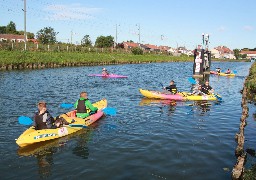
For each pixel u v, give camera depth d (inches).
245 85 995.3
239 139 406.9
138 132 464.4
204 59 1710.1
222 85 1209.4
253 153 379.9
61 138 431.2
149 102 725.9
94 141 419.5
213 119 561.9
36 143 405.1
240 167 314.0
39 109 426.6
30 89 867.4
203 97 772.0
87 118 500.4
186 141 422.6
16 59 1588.3
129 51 3403.1
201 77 1550.2
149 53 3838.6
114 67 2049.7
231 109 663.8
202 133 464.1
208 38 1771.7
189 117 574.6
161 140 425.4
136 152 376.8
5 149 382.6
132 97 800.3
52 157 360.2
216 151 383.9
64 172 318.3
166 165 337.4
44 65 1710.1
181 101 749.9
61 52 2244.1
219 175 313.4
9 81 1031.6
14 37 3649.1
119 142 415.5
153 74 1616.6
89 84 1058.7
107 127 490.9
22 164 338.6
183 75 1617.9
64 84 1020.5
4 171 319.6
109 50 3070.9
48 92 827.4
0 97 725.3
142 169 325.7
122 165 336.2
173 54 4726.9
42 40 2970.0
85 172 318.0
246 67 2950.3
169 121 538.3
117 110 625.0
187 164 340.8
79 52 2493.8
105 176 308.5
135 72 1706.4
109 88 974.4
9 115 551.8
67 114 498.6
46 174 313.6
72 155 366.9
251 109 669.3
